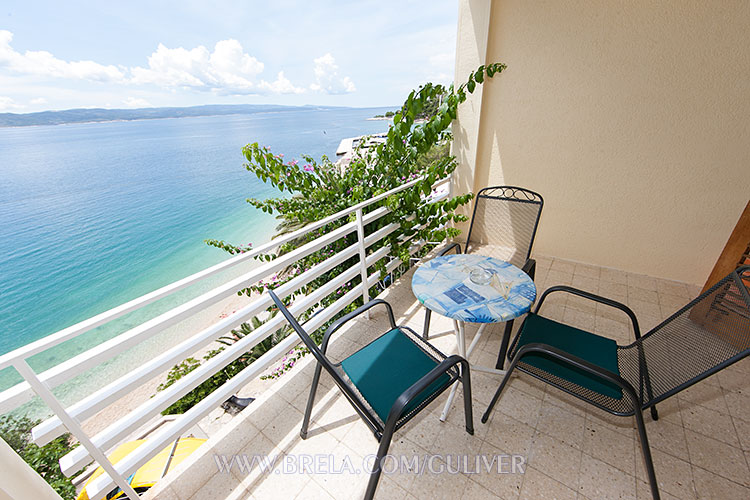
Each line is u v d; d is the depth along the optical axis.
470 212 3.50
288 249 3.68
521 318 2.38
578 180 2.88
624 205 2.77
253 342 1.73
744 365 1.87
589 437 1.54
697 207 2.50
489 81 2.91
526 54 2.68
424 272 1.87
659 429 1.55
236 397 4.65
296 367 2.05
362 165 2.99
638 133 2.52
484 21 2.66
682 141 2.39
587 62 2.50
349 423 1.68
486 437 1.56
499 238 2.62
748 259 1.99
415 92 2.36
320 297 2.12
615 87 2.47
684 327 1.36
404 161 2.84
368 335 2.31
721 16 2.04
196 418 1.48
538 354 1.51
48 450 3.77
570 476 1.39
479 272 1.82
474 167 3.25
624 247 2.90
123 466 1.29
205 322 10.09
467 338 2.23
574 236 3.09
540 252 3.34
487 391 1.80
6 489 0.94
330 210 2.93
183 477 1.47
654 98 2.38
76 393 8.13
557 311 2.44
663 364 1.35
